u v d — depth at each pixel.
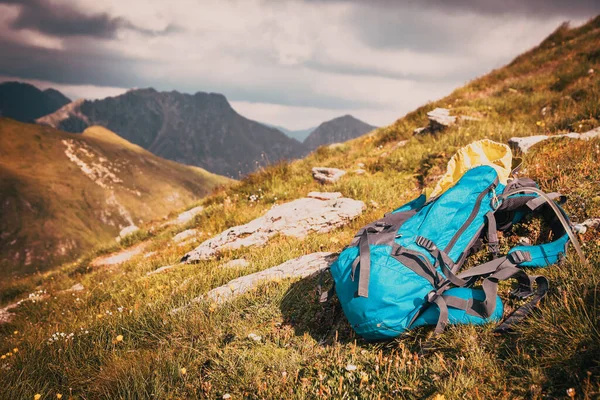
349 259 3.30
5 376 3.78
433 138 9.64
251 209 8.92
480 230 3.55
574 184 4.34
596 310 2.61
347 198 7.09
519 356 2.59
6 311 8.30
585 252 3.30
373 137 13.09
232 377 3.11
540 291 2.96
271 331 3.66
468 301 2.98
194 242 8.16
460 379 2.55
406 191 7.34
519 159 4.33
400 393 2.64
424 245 3.26
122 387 3.21
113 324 4.46
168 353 3.57
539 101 11.20
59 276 10.63
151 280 6.23
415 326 3.05
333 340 3.37
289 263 4.98
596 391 2.14
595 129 6.39
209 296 4.60
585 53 15.10
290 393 2.84
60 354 4.09
